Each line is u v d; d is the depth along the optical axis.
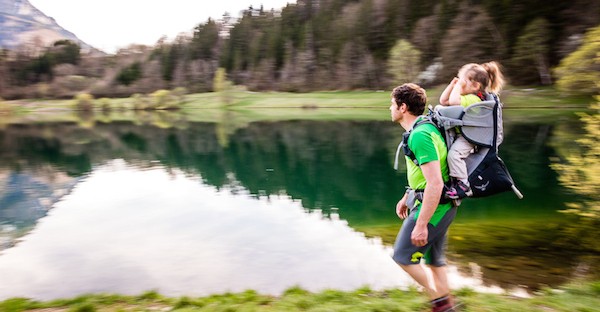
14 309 6.00
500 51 73.31
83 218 16.28
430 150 3.34
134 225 14.86
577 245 9.75
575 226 11.25
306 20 140.12
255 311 5.19
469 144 3.54
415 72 79.94
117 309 5.75
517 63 67.19
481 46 74.69
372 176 22.61
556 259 8.91
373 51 103.06
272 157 31.00
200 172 26.41
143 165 30.11
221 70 110.62
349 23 112.25
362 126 46.59
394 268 9.17
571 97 49.69
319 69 111.69
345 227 13.05
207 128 54.91
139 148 39.50
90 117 88.19
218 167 28.09
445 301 3.85
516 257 9.13
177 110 102.44
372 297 5.61
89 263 10.88
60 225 15.42
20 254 12.16
